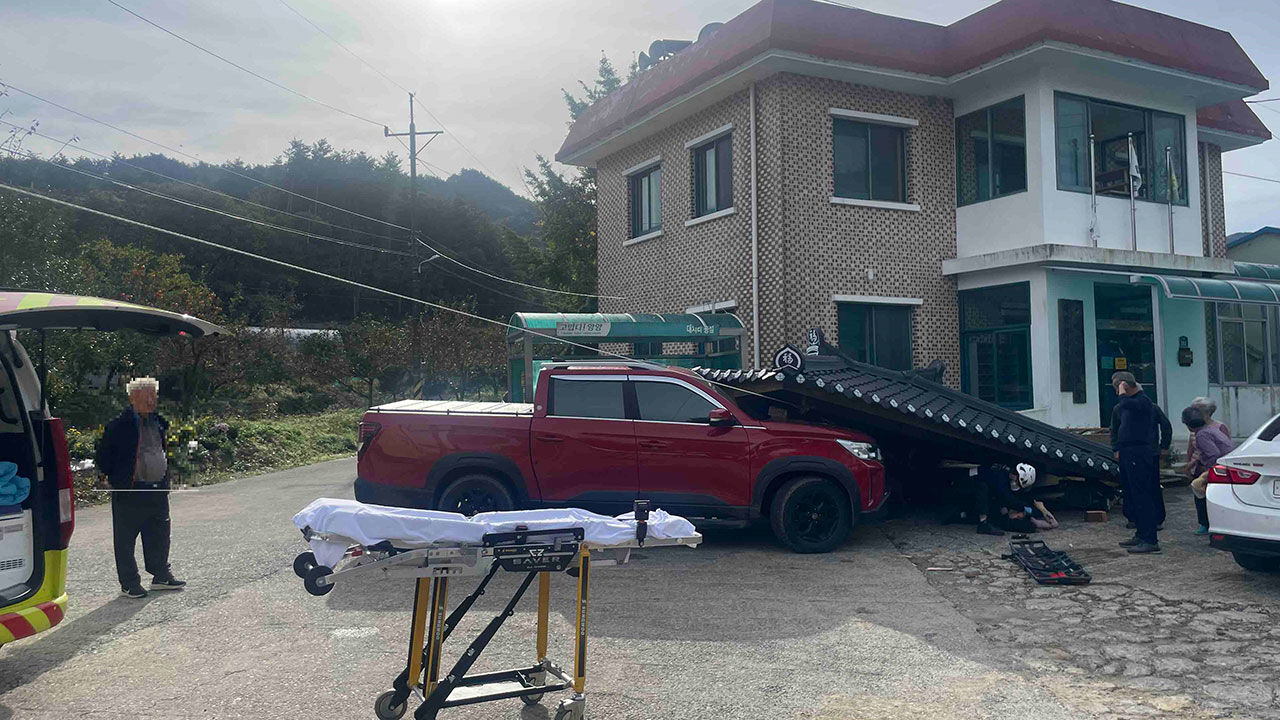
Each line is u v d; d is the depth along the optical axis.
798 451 8.23
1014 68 13.79
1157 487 8.20
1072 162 14.09
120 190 68.00
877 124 14.66
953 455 10.27
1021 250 13.51
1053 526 9.52
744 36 13.72
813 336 10.77
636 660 5.11
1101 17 13.71
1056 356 13.66
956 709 4.33
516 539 3.83
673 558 8.05
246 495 12.83
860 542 8.86
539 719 4.24
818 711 4.31
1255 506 6.52
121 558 6.57
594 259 29.83
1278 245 18.72
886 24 14.17
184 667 4.99
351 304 73.69
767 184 13.87
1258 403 16.64
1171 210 15.12
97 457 6.59
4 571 4.71
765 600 6.51
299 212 79.50
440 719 4.23
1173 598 6.46
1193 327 15.76
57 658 5.18
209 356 25.22
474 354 34.78
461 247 80.69
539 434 8.11
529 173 31.42
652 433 8.20
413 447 8.06
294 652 5.25
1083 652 5.25
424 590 4.01
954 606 6.36
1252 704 4.36
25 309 4.52
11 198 16.39
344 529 3.60
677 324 13.73
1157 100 15.17
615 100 18.03
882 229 14.45
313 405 31.86
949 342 14.98
